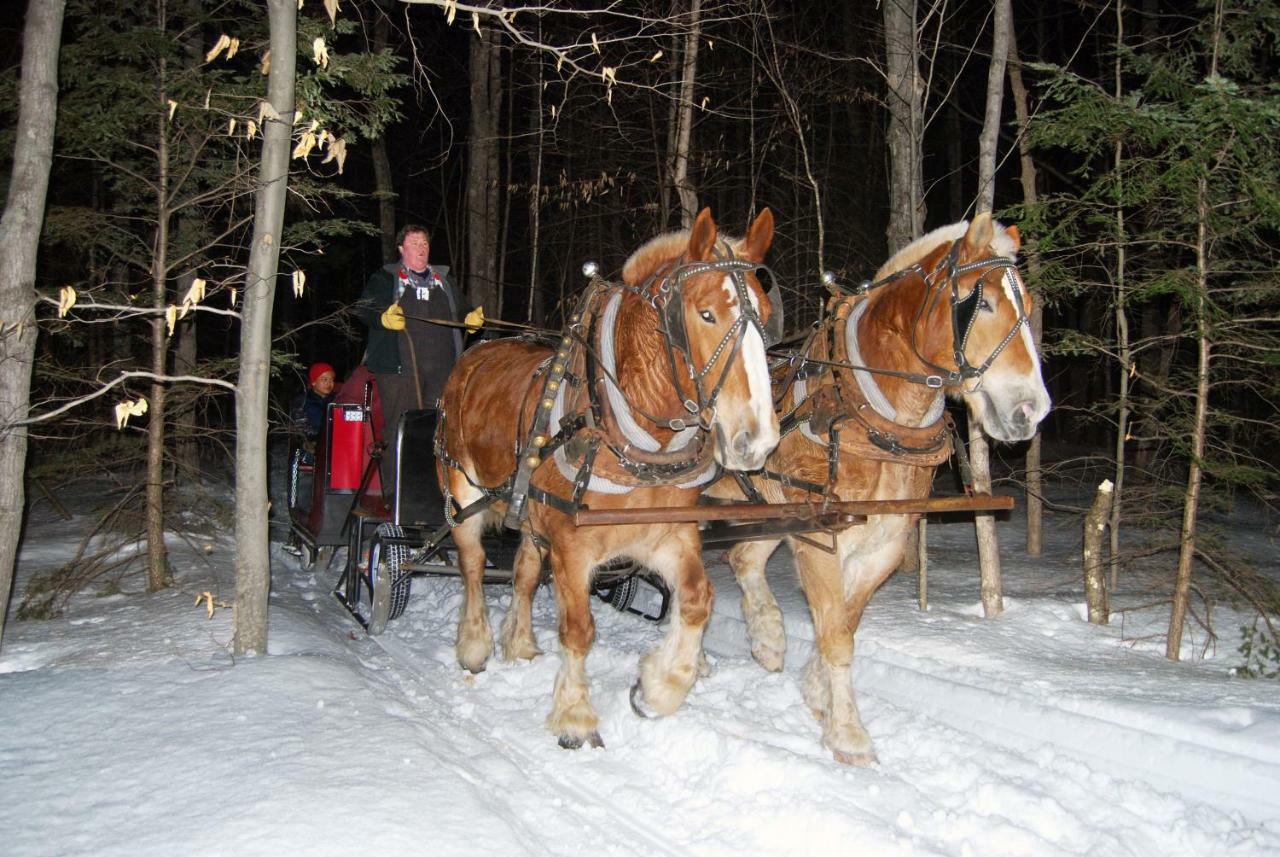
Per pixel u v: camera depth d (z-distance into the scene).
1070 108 6.74
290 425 9.44
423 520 7.32
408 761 4.60
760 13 11.30
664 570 5.42
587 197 14.58
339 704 5.36
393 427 7.94
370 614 7.65
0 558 5.94
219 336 19.05
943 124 24.03
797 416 5.41
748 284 4.47
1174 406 7.28
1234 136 6.19
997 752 5.09
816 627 5.28
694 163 14.82
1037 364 4.73
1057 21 18.98
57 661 6.30
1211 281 6.91
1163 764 5.08
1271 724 5.22
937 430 5.20
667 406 4.82
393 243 18.69
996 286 4.72
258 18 9.52
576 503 5.00
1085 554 7.60
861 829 4.17
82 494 12.91
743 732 5.35
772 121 15.19
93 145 8.45
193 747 4.73
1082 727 5.46
